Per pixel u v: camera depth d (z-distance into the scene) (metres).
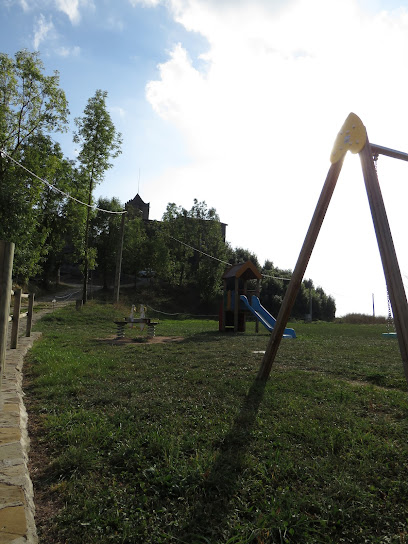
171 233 46.84
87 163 25.25
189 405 4.89
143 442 3.65
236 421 4.31
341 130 5.28
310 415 4.54
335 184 5.68
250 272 19.33
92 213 26.84
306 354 9.84
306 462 3.30
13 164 21.73
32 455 3.54
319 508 2.67
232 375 6.86
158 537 2.36
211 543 2.31
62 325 17.28
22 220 20.62
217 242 46.47
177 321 28.41
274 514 2.54
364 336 17.61
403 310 4.25
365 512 2.65
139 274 48.22
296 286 6.07
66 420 4.21
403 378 6.82
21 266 21.73
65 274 55.69
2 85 21.23
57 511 2.67
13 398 4.91
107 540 2.34
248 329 22.48
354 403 5.18
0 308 3.65
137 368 7.41
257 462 3.31
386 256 4.46
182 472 3.04
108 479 3.06
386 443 3.72
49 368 6.96
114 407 4.80
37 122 22.42
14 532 2.22
